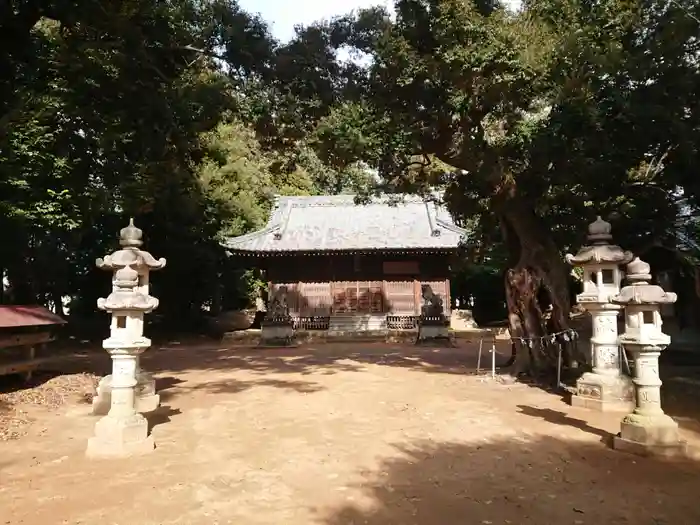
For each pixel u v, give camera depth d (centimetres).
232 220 3362
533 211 1401
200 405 1055
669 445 689
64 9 1319
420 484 603
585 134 1066
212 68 1875
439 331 2564
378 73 1302
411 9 1225
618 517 508
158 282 2925
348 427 870
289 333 2644
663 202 1341
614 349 1012
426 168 1666
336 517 511
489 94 1183
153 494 573
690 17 1012
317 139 1499
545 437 794
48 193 1370
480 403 1048
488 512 523
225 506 539
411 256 3156
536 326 1350
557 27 1154
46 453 739
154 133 1595
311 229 3247
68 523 501
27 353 1228
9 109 1378
